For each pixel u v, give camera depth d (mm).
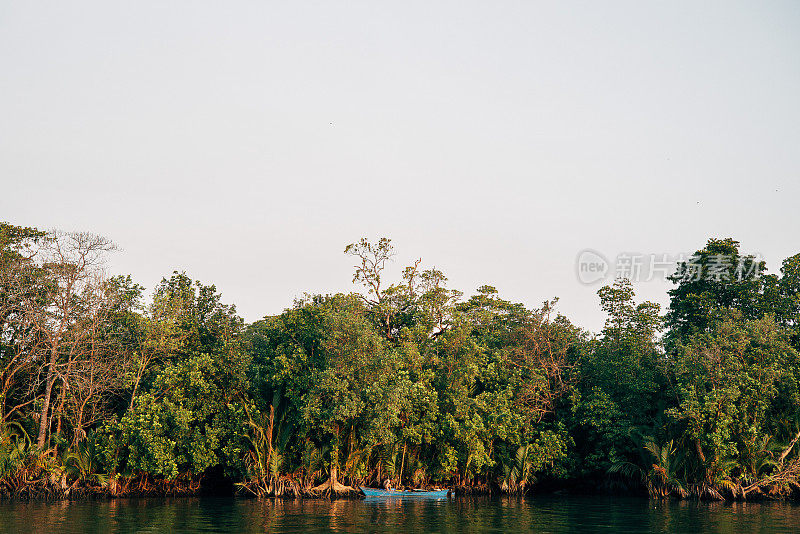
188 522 33594
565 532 31219
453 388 51219
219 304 53219
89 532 29797
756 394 46594
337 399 45031
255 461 47000
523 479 52688
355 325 47062
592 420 51781
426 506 43125
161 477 48219
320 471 48406
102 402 48156
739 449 47344
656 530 32031
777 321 54344
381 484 50031
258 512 38531
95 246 47844
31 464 43531
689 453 48406
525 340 56344
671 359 53562
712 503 45625
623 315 56156
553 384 56375
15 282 46781
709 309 57375
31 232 50594
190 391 47000
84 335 46281
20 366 46000
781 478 45656
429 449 52125
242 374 47344
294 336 49125
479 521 35312
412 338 53188
